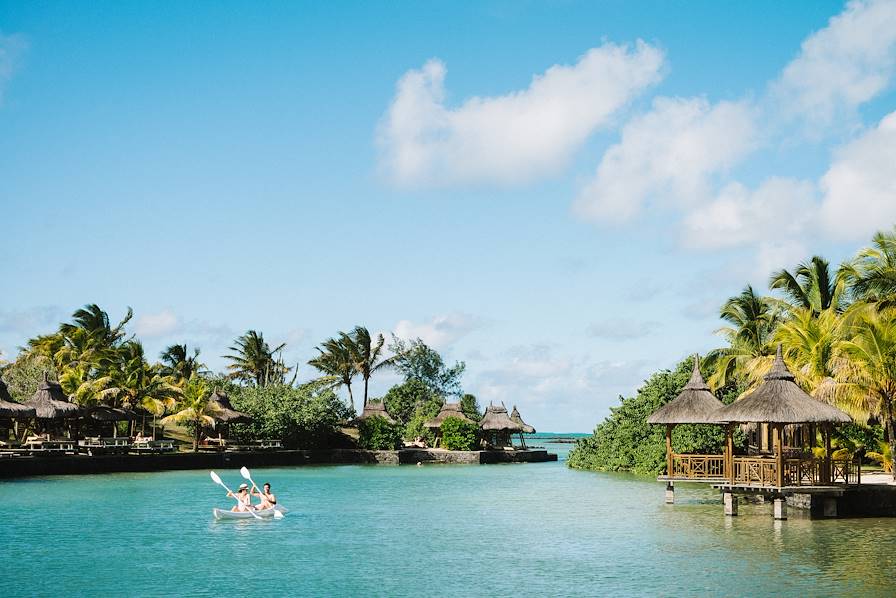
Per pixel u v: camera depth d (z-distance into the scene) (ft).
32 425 204.64
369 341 329.93
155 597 72.69
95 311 273.33
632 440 216.74
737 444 181.98
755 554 89.45
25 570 83.46
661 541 98.89
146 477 181.47
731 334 188.55
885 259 138.10
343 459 255.09
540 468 242.58
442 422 284.00
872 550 90.84
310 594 73.92
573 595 73.05
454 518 122.83
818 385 129.29
